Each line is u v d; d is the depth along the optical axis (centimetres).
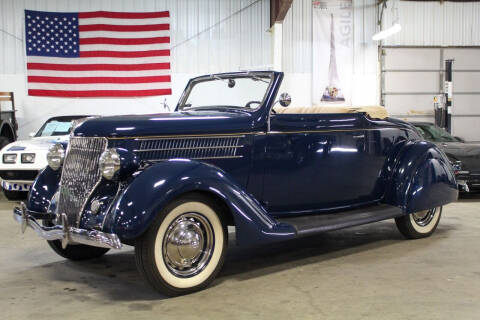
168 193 295
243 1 1189
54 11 1137
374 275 356
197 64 1184
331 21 1237
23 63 1130
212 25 1184
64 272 374
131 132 326
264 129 371
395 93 1282
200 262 324
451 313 282
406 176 441
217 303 301
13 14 1123
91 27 1138
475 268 372
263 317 278
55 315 286
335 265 384
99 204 313
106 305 302
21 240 478
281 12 1072
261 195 378
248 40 1197
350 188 426
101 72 1148
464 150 701
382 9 1241
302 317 277
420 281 341
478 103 1315
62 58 1136
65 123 791
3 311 293
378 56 1265
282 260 400
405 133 468
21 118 1133
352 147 421
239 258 408
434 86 1291
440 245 445
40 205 366
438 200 455
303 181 395
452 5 1277
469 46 1290
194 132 344
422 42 1277
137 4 1159
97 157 322
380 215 416
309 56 1238
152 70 1163
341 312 284
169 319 277
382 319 273
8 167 654
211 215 323
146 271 301
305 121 391
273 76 383
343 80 1253
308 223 372
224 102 433
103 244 290
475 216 588
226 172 348
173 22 1169
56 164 371
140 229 287
